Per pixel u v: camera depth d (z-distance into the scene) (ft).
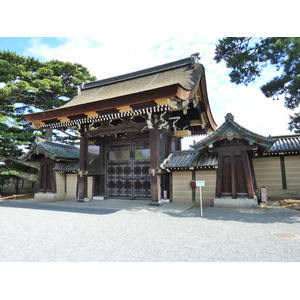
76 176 46.73
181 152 39.70
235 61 35.50
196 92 37.88
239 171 30.89
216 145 32.04
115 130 37.29
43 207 33.99
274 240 15.99
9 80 56.34
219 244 15.31
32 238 17.28
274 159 41.47
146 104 31.14
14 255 13.76
